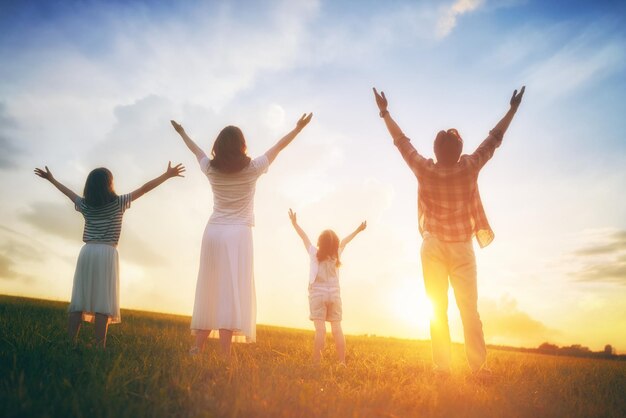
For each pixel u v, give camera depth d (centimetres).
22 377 284
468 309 530
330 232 754
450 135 533
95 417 256
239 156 538
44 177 589
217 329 541
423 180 542
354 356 831
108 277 570
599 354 1752
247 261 550
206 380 389
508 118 556
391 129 577
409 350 1202
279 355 755
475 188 543
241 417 284
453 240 532
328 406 320
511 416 364
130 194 586
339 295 745
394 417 318
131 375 353
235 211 555
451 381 455
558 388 530
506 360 952
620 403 462
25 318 784
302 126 573
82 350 442
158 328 1106
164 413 278
